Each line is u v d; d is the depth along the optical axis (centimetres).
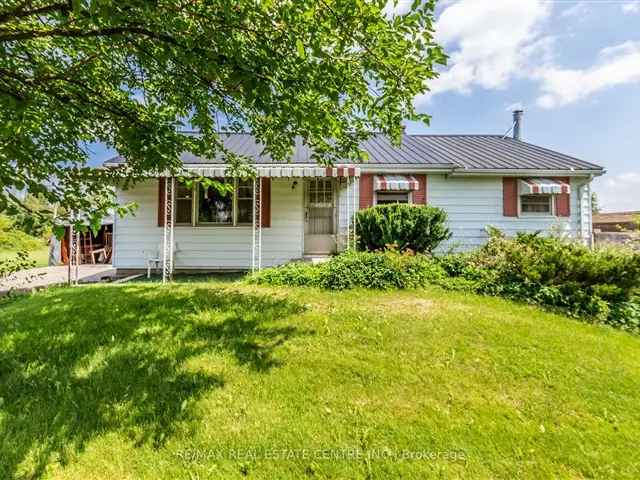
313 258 1042
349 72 339
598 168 1062
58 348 381
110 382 317
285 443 244
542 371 342
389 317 472
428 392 305
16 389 307
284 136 480
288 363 350
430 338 409
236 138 1293
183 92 436
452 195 1088
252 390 305
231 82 294
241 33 303
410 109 378
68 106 372
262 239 1044
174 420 266
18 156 272
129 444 243
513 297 580
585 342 414
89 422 264
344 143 450
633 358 384
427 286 632
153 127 409
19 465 225
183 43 289
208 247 1032
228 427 259
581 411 284
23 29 338
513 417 274
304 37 293
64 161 399
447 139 1468
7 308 558
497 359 363
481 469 224
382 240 896
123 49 383
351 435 252
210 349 378
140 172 447
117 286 669
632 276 560
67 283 808
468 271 675
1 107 267
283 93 304
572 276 579
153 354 366
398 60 325
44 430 255
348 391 305
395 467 224
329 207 1083
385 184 1027
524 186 1060
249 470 222
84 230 278
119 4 233
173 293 587
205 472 220
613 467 227
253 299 550
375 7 279
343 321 459
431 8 301
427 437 251
